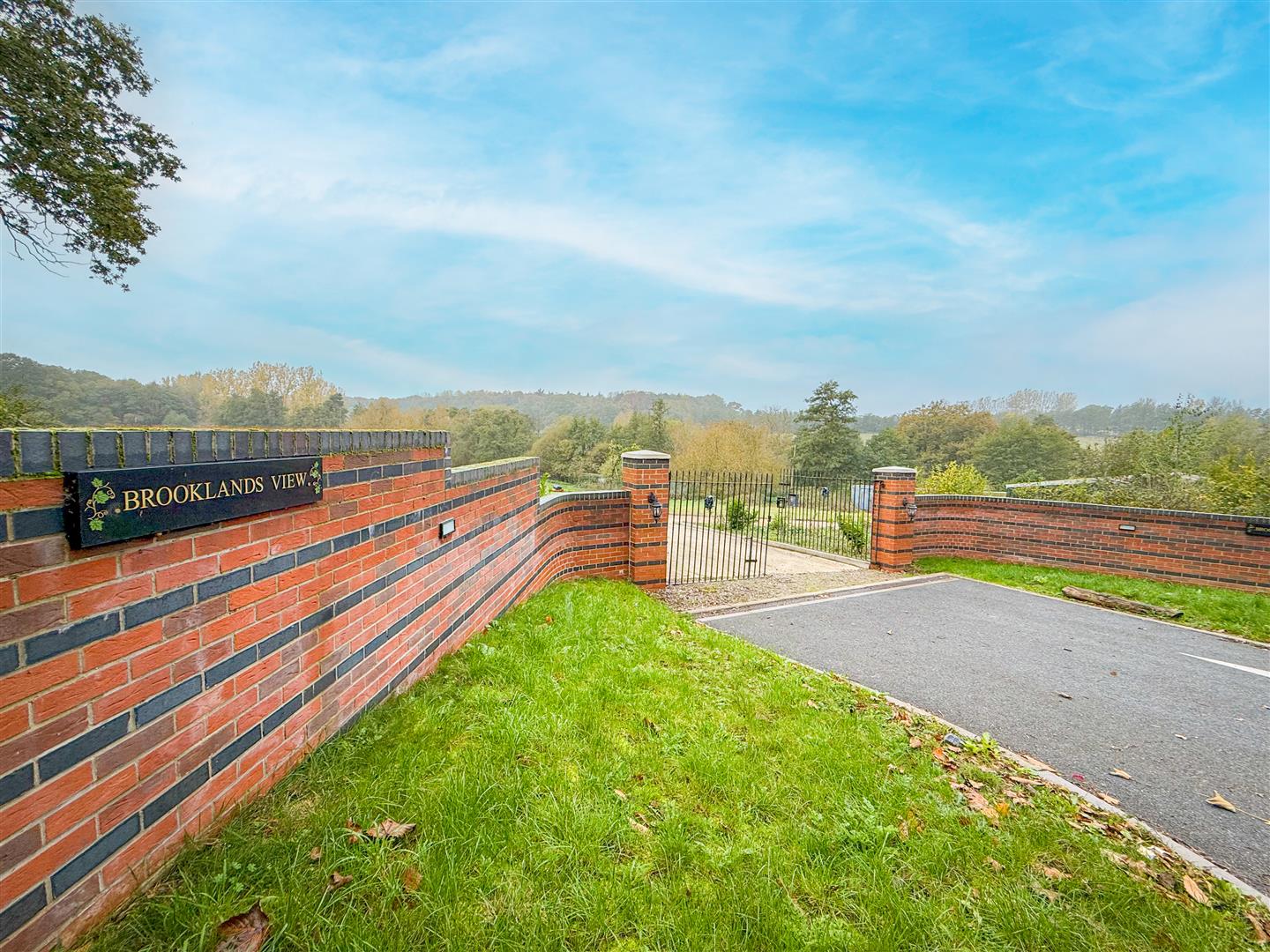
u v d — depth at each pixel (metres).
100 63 12.45
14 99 10.69
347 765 2.47
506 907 1.87
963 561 10.35
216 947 1.55
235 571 2.05
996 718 4.18
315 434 2.49
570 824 2.28
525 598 5.89
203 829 1.92
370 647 3.00
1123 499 12.28
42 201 11.90
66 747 1.46
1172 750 3.78
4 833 1.31
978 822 2.69
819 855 2.32
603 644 4.56
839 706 3.97
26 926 1.36
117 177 12.50
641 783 2.71
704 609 7.01
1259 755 3.73
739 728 3.42
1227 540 8.21
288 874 1.83
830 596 7.88
